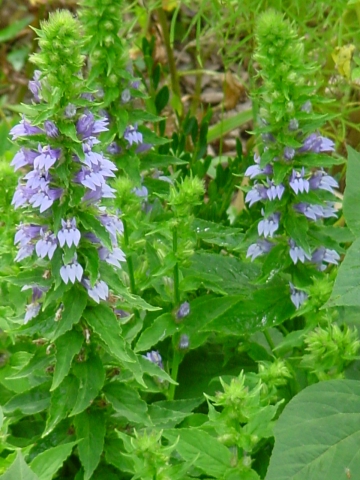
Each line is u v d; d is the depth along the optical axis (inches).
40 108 27.0
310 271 33.2
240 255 38.3
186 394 34.5
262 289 33.4
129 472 29.9
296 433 28.3
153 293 35.1
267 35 30.9
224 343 34.3
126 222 33.1
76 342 28.9
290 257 33.1
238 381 27.8
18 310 32.4
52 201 27.5
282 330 36.4
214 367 35.1
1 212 33.8
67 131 27.0
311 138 31.8
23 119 27.5
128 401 29.7
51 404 29.2
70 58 27.1
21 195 27.7
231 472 27.5
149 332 32.7
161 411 30.7
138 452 26.4
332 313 32.0
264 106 31.7
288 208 32.4
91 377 29.3
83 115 27.5
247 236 33.1
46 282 28.2
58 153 27.3
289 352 34.6
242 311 33.1
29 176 27.5
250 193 32.4
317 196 32.1
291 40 31.0
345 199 32.2
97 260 28.2
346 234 33.5
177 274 32.6
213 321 33.0
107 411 30.6
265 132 31.7
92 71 34.9
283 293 33.4
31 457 30.1
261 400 29.3
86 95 28.2
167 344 35.2
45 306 28.2
